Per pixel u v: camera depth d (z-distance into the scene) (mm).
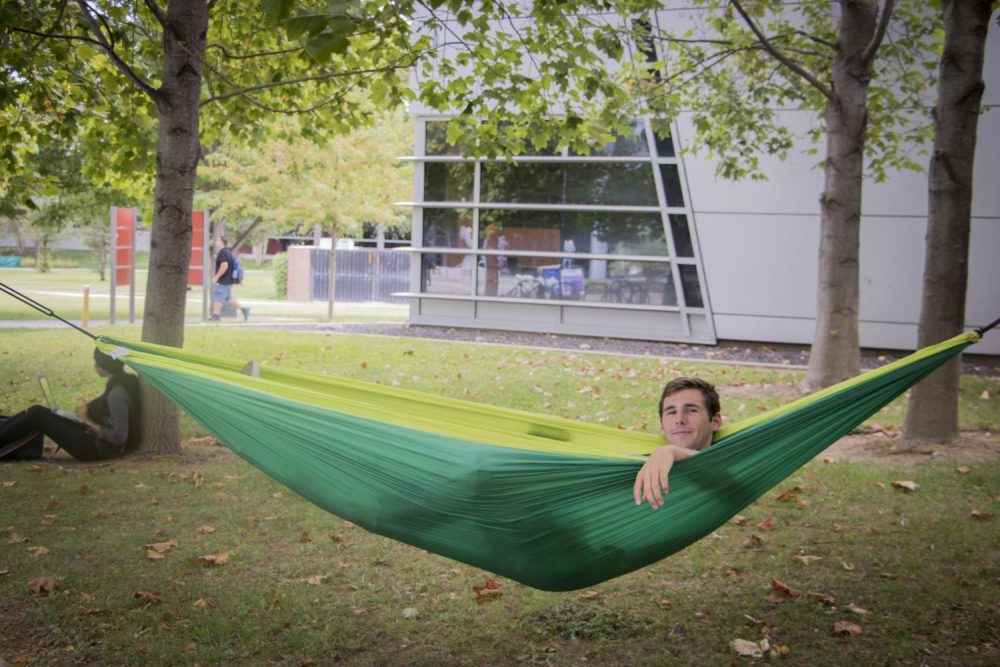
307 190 21922
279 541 5578
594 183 17859
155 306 7652
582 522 3371
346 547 5492
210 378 3555
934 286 7957
